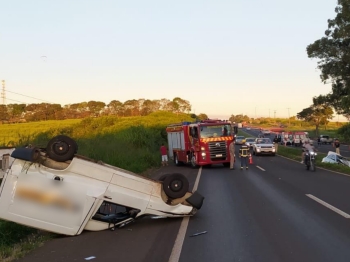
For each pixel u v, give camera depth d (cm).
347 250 668
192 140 2627
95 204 798
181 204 929
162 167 2784
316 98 4134
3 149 1300
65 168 784
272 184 1614
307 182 1664
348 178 1816
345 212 993
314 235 773
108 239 781
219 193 1384
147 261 638
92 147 2247
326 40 3706
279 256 645
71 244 749
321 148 5762
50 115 8888
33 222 757
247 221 916
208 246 717
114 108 10562
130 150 2753
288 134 7006
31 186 757
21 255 680
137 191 860
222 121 2588
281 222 895
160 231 841
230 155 2466
